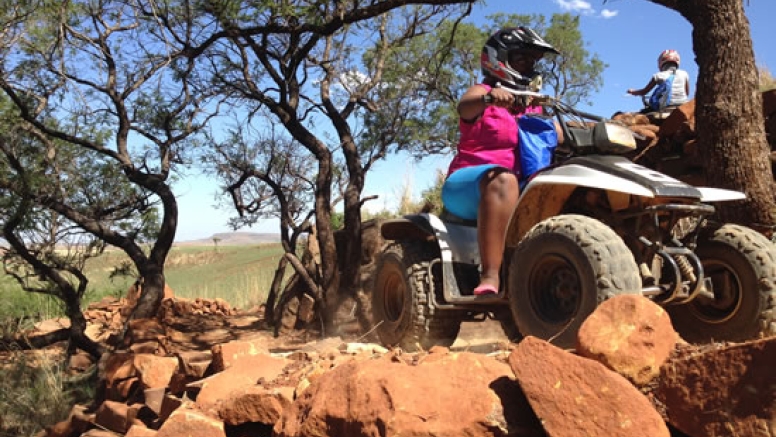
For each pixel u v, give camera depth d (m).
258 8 7.30
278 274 9.77
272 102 8.66
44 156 9.33
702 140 6.00
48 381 8.00
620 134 4.30
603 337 3.10
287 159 9.91
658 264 4.20
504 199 4.54
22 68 8.69
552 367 2.93
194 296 16.14
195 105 9.48
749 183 5.78
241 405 4.04
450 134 11.98
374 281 5.71
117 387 6.61
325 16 7.76
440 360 3.45
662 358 3.04
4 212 8.90
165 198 9.30
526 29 4.75
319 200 8.57
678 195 3.92
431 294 5.12
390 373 3.30
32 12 7.57
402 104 10.12
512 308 4.27
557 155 4.86
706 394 2.79
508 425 3.05
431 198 13.34
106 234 9.09
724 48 5.86
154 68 8.77
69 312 9.15
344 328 8.35
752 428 2.61
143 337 8.46
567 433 2.80
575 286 3.94
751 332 4.08
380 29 9.38
